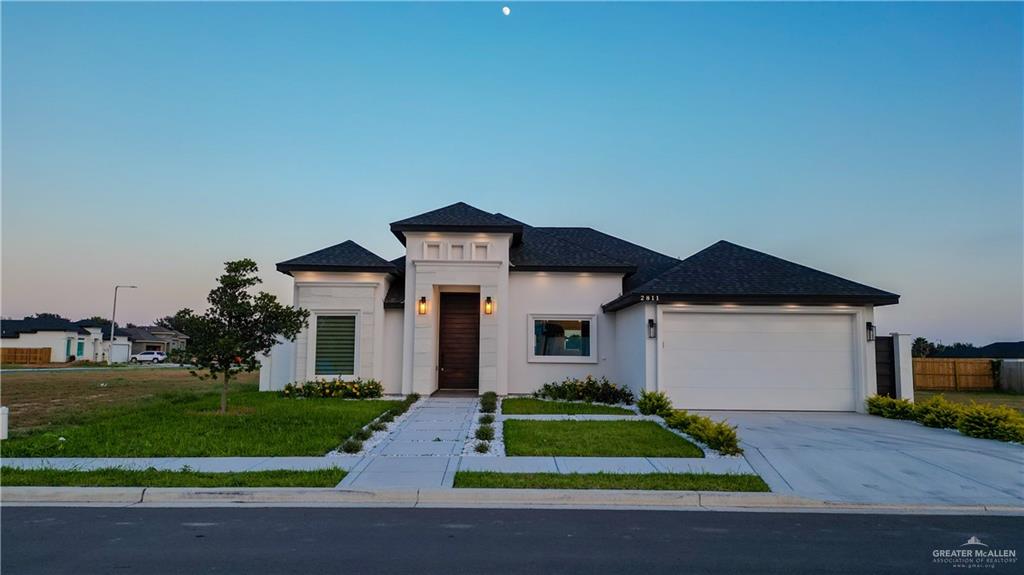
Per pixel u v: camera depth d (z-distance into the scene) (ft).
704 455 30.94
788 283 49.67
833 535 20.27
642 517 22.25
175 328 43.42
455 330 64.39
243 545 18.69
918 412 42.93
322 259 59.21
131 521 21.16
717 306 49.03
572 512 22.84
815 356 48.88
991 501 24.13
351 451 31.42
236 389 69.31
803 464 29.48
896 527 21.30
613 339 59.62
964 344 143.95
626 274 60.90
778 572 16.90
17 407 52.54
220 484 24.82
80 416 43.06
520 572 16.65
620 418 42.14
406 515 22.20
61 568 16.69
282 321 43.19
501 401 52.37
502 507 23.49
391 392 59.16
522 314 59.77
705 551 18.53
